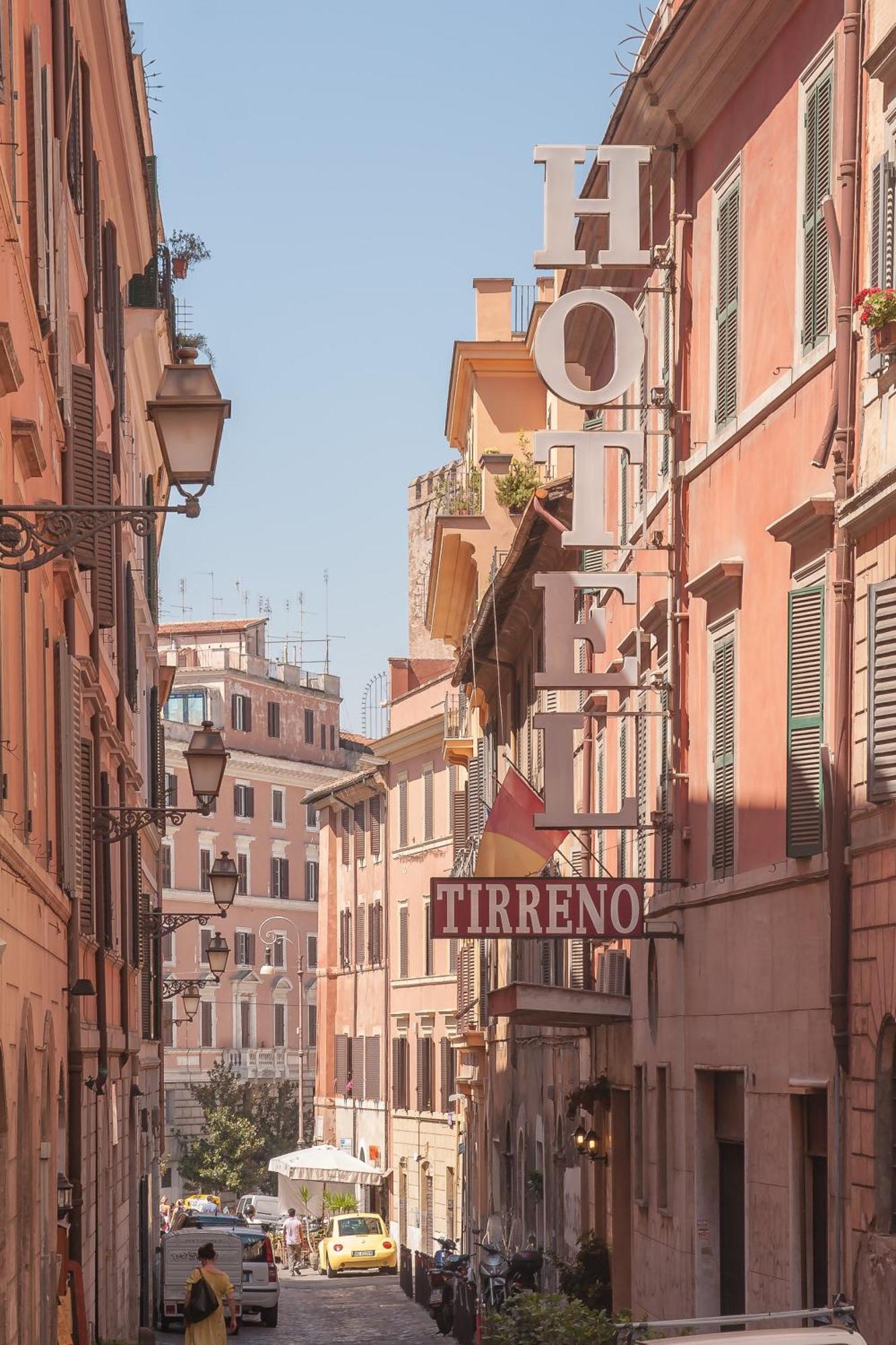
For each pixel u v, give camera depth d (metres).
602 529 54.19
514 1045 104.88
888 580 36.69
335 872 199.00
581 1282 70.06
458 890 52.78
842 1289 38.53
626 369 53.72
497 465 116.75
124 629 75.69
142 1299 99.00
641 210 61.19
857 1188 37.84
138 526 29.44
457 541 116.94
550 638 55.50
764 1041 45.50
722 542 50.28
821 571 41.50
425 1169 163.50
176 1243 104.88
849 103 39.25
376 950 182.38
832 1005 38.78
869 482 38.22
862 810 38.06
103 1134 67.44
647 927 58.47
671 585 54.47
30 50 39.75
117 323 70.44
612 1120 68.81
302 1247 169.88
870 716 36.91
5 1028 35.41
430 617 135.12
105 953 64.50
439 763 165.25
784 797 44.38
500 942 113.25
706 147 52.62
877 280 37.59
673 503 54.50
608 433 54.38
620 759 67.69
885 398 37.56
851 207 39.19
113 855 70.81
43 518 28.33
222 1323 70.69
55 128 47.28
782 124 45.47
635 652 60.75
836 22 41.22
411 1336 98.88
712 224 51.62
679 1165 53.62
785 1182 43.47
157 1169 119.19
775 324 45.84
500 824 74.06
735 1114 49.72
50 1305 44.91
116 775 73.00
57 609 50.03
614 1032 68.75
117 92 63.59
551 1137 88.44
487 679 112.88
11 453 36.59
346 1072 192.25
